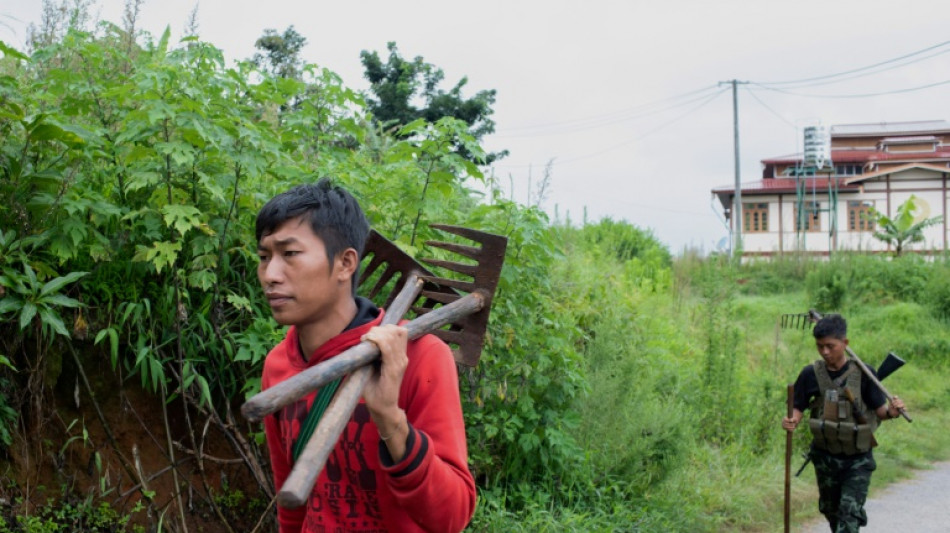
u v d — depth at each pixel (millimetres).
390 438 1790
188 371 4066
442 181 4664
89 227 3795
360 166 5031
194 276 3943
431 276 2426
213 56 4410
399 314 2199
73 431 4102
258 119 5293
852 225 37750
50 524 3787
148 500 4160
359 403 1985
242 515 4492
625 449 6355
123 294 4059
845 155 41219
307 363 2080
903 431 10523
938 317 15945
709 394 8836
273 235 1972
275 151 4066
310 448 1556
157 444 4207
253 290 4395
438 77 15688
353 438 1979
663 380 8617
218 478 4469
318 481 2064
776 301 17906
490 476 5754
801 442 8930
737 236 10609
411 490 1823
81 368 3969
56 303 3561
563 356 5602
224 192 4141
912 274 18094
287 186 4520
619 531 5648
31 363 3984
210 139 3730
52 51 4352
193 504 4320
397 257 2492
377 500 2012
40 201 3748
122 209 3936
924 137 42531
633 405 6688
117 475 4184
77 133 3785
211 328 4105
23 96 4117
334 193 2035
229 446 4504
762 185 39469
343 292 2041
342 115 5168
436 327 2104
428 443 1844
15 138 3963
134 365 4246
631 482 6266
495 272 2332
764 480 7621
